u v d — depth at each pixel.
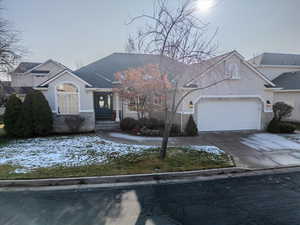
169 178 5.84
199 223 3.57
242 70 12.81
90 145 9.34
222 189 5.07
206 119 12.73
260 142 10.22
